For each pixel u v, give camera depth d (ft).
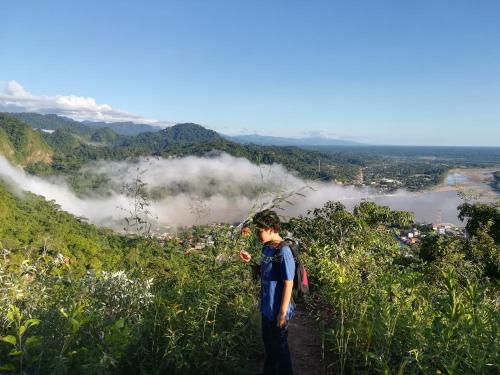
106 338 7.37
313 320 14.11
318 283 17.53
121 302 10.25
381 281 10.90
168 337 9.21
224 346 9.63
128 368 8.67
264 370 9.51
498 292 12.55
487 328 8.56
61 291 10.93
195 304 10.02
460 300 9.11
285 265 8.96
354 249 19.49
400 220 35.32
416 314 10.07
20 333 7.07
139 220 13.71
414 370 8.28
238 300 10.98
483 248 32.12
